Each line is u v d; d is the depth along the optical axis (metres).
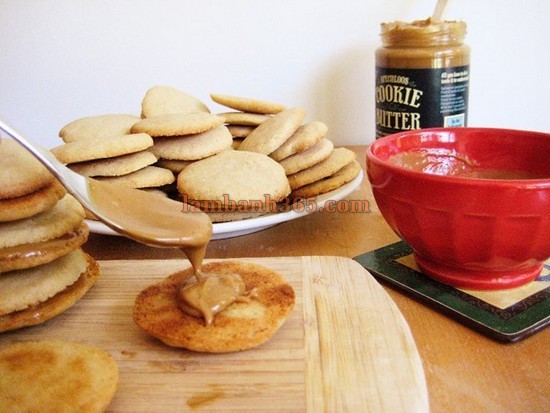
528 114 1.49
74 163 0.86
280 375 0.50
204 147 0.93
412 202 0.58
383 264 0.71
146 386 0.49
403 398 0.46
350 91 1.49
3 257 0.57
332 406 0.46
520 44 1.42
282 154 0.92
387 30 1.12
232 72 1.50
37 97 1.56
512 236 0.55
